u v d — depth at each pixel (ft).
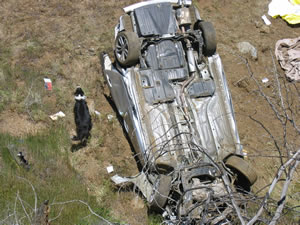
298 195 25.04
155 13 25.71
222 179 19.69
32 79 27.91
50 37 30.91
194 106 23.65
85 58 30.27
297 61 33.06
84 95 25.53
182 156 22.12
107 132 26.22
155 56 24.68
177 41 25.35
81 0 33.96
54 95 27.58
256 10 36.86
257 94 30.96
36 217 17.08
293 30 36.42
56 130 25.57
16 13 31.99
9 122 25.53
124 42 24.52
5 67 28.32
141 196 23.38
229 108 24.04
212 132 23.04
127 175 24.63
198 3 36.24
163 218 21.95
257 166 26.73
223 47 33.47
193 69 24.61
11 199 21.24
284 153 27.48
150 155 22.06
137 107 22.99
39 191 21.94
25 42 30.27
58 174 23.22
